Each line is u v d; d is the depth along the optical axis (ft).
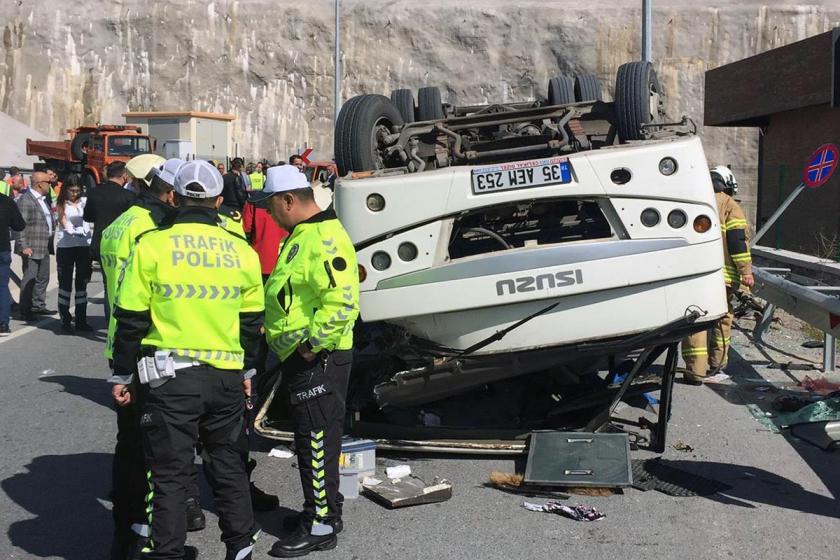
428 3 169.58
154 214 17.63
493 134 25.36
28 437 23.65
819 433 23.09
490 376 20.81
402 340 20.90
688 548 16.14
